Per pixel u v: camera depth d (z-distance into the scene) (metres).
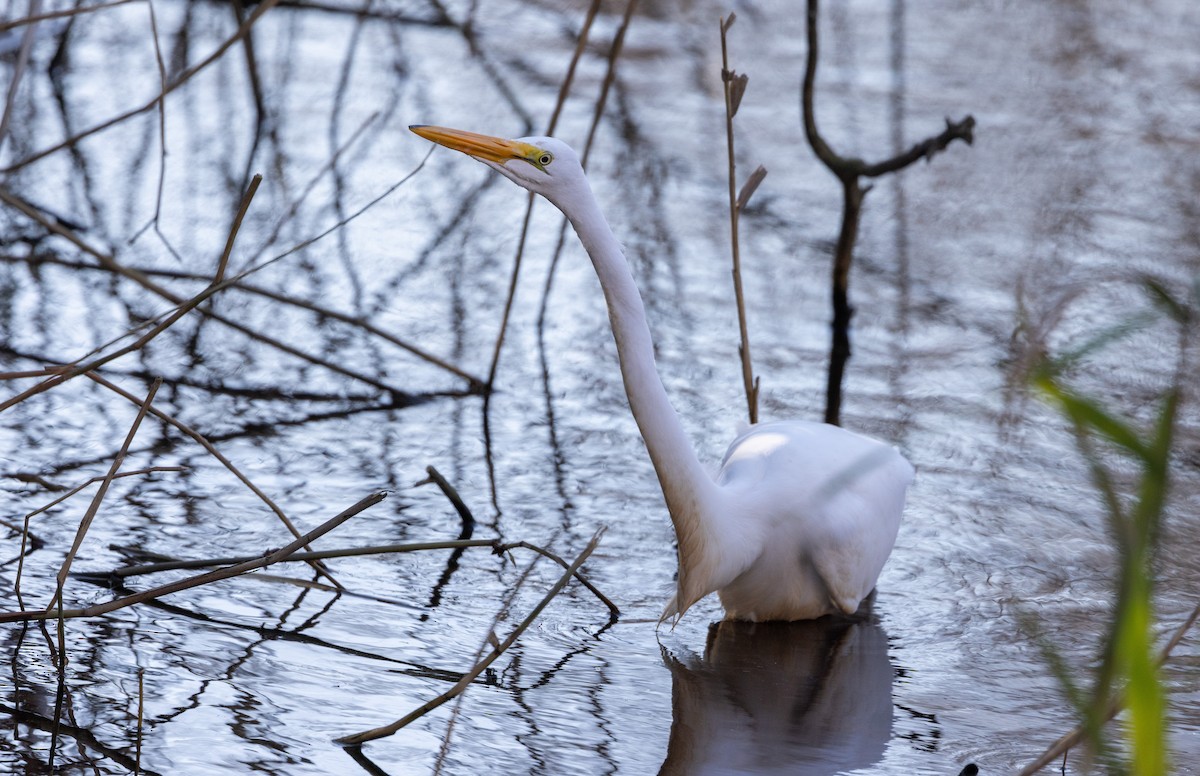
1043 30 24.84
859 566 8.22
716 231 16.22
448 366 11.87
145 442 10.53
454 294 14.32
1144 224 16.23
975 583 8.86
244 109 19.80
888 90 21.56
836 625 8.40
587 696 7.23
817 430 8.84
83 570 8.39
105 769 6.20
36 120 18.52
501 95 20.64
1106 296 13.95
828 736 6.91
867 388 12.09
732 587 8.35
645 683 7.45
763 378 12.27
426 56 22.52
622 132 19.42
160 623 7.80
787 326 13.58
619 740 6.76
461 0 25.42
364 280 14.53
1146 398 11.63
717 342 13.11
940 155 18.80
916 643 8.10
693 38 24.06
